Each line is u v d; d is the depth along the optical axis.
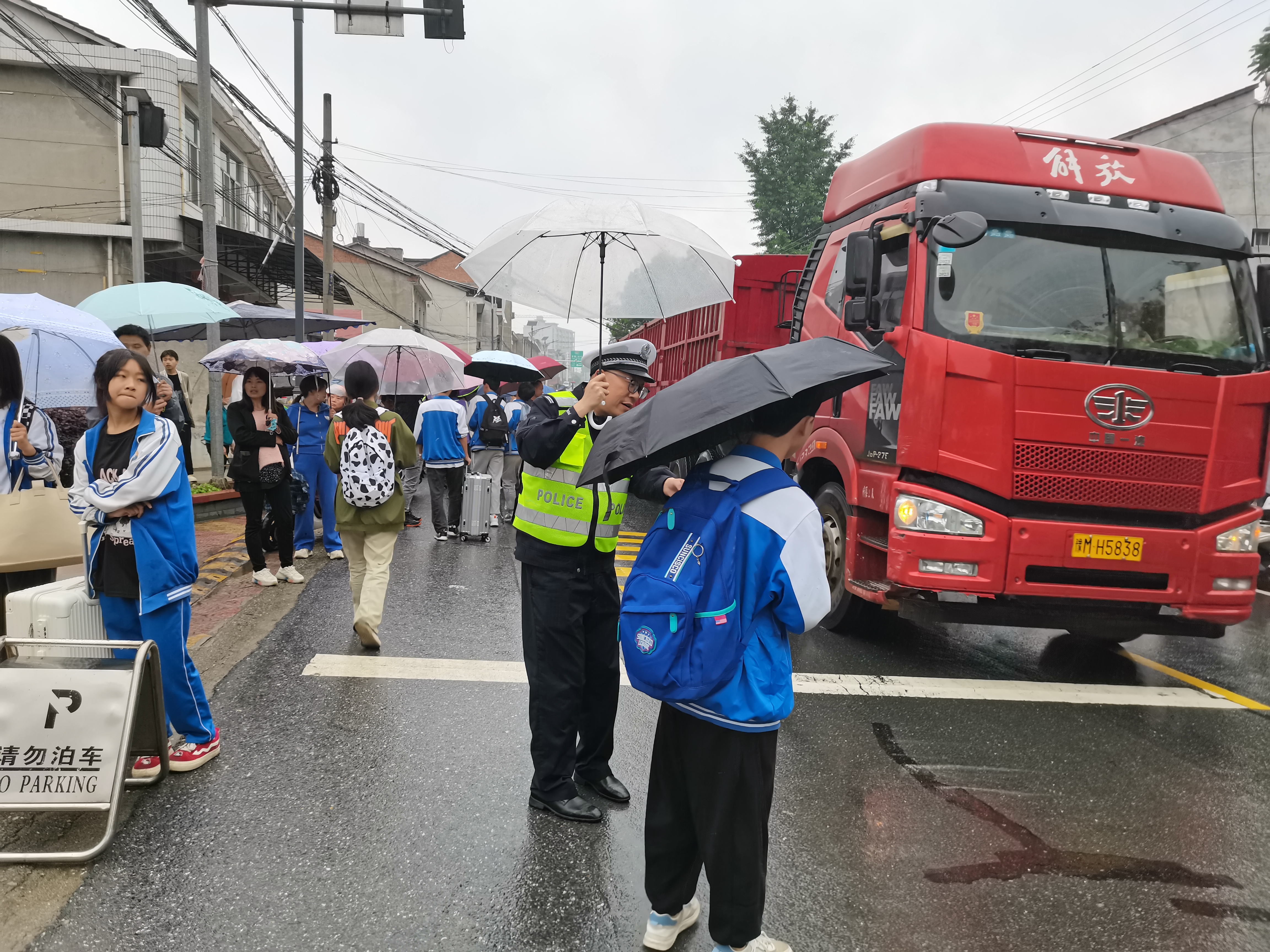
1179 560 4.70
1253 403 4.76
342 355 10.22
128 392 3.18
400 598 6.46
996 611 4.74
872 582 5.26
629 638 2.21
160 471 3.19
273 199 25.62
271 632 5.36
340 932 2.49
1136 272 4.91
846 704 4.55
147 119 9.16
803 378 2.12
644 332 14.57
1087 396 4.60
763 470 2.25
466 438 10.33
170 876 2.73
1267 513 8.28
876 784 3.62
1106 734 4.28
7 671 2.95
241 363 8.99
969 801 3.49
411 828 3.08
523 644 3.29
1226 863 3.07
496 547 8.95
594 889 2.77
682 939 2.55
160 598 3.23
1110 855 3.10
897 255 5.07
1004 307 4.75
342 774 3.47
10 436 4.01
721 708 2.21
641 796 3.44
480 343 50.41
